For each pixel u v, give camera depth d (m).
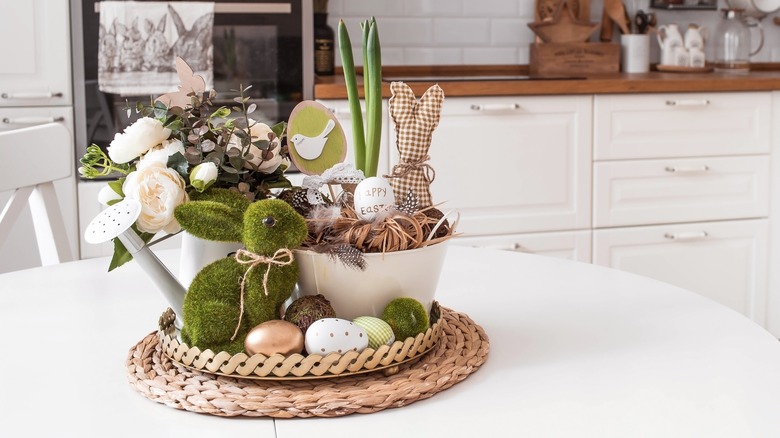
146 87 2.90
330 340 0.89
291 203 0.99
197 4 2.90
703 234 3.22
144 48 2.89
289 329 0.89
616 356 1.01
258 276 0.90
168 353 0.95
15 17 2.83
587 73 3.58
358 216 0.96
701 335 1.08
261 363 0.88
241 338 0.92
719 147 3.21
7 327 1.15
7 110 2.87
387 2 3.58
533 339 1.07
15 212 1.67
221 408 0.85
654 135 3.15
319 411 0.84
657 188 3.18
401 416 0.84
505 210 3.09
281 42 2.98
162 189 0.92
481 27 3.68
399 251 0.94
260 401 0.85
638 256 3.21
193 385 0.90
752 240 3.29
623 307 1.21
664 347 1.04
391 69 3.62
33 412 0.87
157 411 0.87
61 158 1.72
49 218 1.71
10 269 2.90
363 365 0.90
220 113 1.03
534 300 1.25
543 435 0.80
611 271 1.43
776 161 3.27
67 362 1.01
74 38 2.87
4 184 1.63
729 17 3.63
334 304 0.97
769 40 3.87
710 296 3.29
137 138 0.97
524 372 0.96
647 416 0.83
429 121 1.07
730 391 0.89
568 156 3.10
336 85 2.89
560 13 3.57
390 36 3.60
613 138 3.12
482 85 2.97
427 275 0.99
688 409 0.85
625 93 3.11
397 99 1.07
